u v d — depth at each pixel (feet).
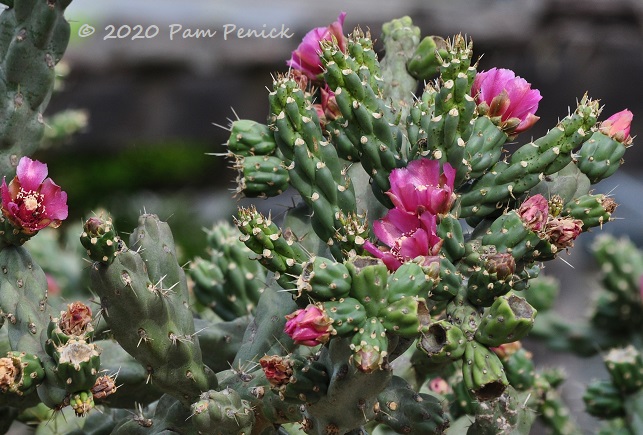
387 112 9.68
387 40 11.93
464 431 11.75
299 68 10.75
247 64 35.42
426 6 34.63
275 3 35.53
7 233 9.49
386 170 9.38
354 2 35.12
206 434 9.34
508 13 34.19
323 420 8.89
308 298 8.24
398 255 8.68
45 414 12.25
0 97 10.17
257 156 10.31
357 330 7.98
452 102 8.91
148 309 9.09
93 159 41.93
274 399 9.45
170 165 43.16
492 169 9.41
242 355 10.38
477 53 34.91
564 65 34.55
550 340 19.53
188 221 38.52
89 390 8.92
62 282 17.37
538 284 19.51
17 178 9.39
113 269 8.86
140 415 10.14
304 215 10.34
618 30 33.30
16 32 10.10
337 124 9.71
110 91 36.35
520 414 11.11
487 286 8.62
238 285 12.88
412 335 8.03
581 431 16.58
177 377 9.54
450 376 13.43
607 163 9.80
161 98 36.94
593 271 38.22
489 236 8.96
